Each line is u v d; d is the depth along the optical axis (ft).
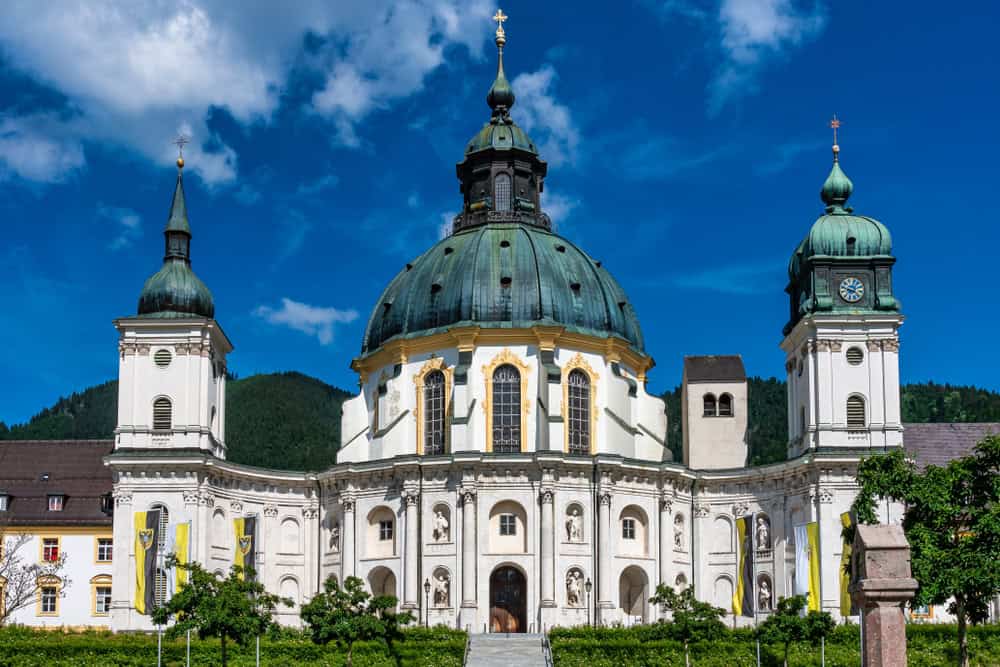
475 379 375.45
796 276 384.27
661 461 376.27
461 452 354.33
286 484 382.83
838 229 375.45
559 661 296.51
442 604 351.67
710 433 416.67
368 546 368.48
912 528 231.91
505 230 397.80
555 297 383.04
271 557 378.53
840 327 367.86
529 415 372.99
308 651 300.40
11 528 376.07
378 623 271.49
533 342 377.09
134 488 359.25
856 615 342.85
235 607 256.93
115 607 352.28
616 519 361.51
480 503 353.51
